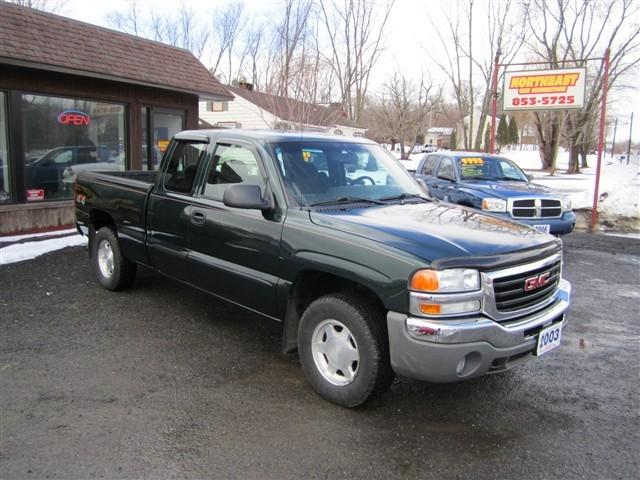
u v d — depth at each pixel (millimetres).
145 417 3383
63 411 3426
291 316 3893
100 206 5945
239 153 4402
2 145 8773
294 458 2996
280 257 3830
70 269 6980
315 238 3613
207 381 3920
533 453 3111
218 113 28766
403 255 3170
